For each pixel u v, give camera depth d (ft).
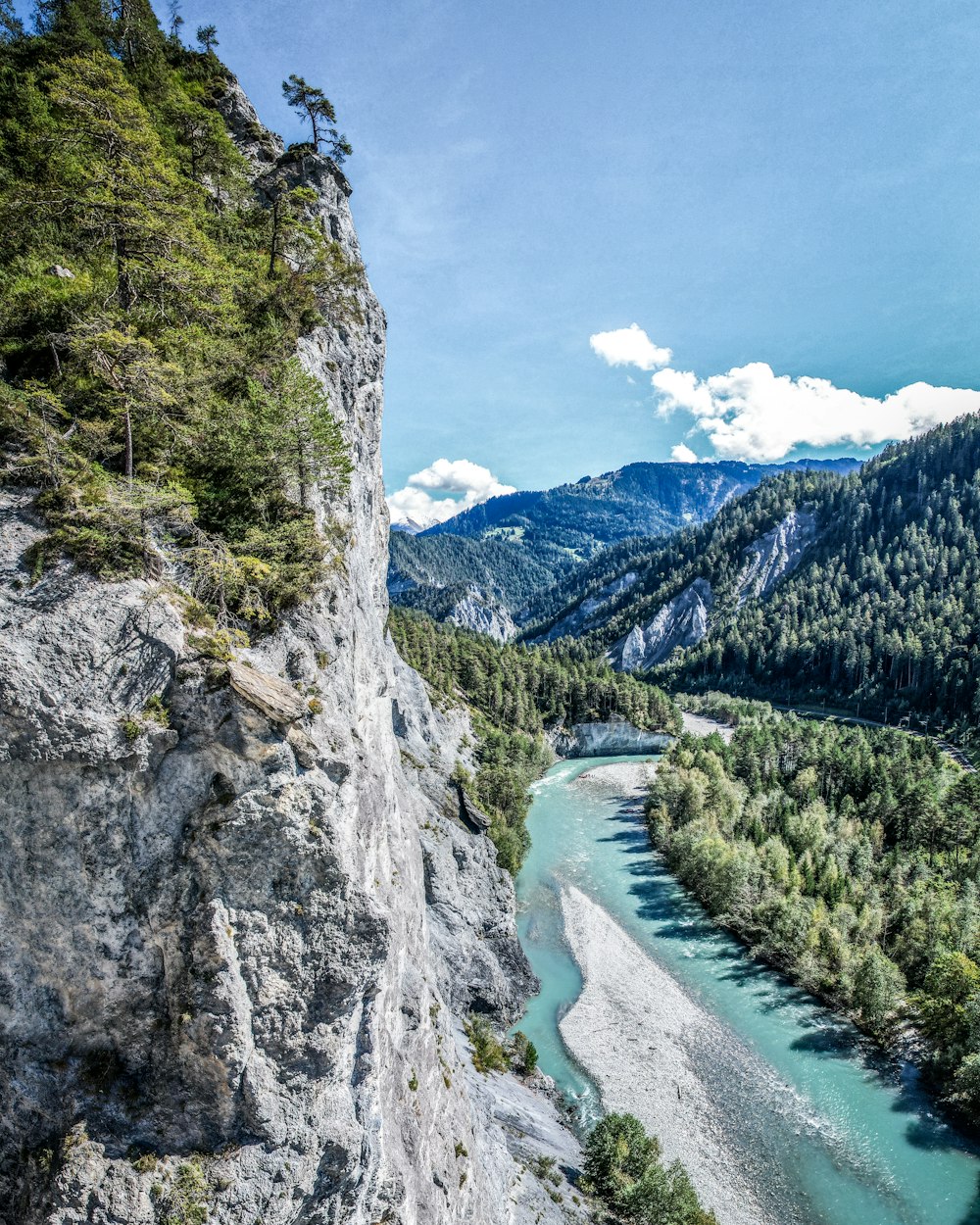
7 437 58.80
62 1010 55.42
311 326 118.01
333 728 66.69
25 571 53.47
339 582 82.89
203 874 55.88
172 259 77.66
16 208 71.31
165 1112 54.75
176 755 55.47
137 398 67.05
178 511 65.00
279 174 158.20
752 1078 157.99
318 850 59.26
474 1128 106.83
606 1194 121.29
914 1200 127.03
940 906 192.75
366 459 139.64
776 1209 125.49
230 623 64.49
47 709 50.75
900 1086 154.40
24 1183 53.11
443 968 161.99
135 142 70.28
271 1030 57.47
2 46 124.77
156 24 162.50
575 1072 161.79
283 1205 56.75
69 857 53.31
